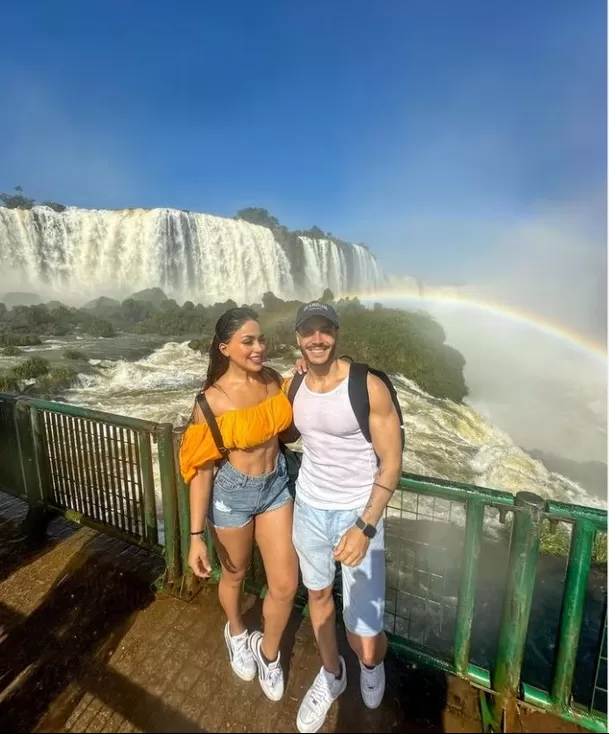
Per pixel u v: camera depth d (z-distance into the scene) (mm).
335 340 1567
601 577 3955
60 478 3238
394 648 2172
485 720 1845
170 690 2023
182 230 41438
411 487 1972
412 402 13492
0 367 14312
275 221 72312
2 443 3492
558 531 4680
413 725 1853
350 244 61969
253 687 2023
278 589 1863
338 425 1586
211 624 2396
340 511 1693
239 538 1860
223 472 1807
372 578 1723
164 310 29234
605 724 1771
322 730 1832
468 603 1954
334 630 1861
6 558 3033
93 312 30406
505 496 1781
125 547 3109
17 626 2436
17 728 1872
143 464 2740
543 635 3480
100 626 2410
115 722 1891
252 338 1648
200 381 14320
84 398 12016
